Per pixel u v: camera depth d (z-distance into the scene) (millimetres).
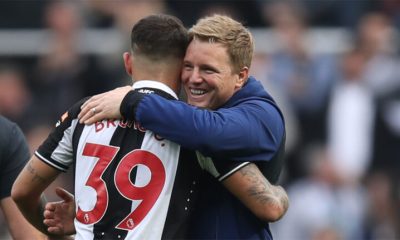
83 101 15312
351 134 33188
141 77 15188
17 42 33562
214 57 15031
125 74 32125
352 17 35156
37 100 32562
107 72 32625
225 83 15156
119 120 14938
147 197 14750
